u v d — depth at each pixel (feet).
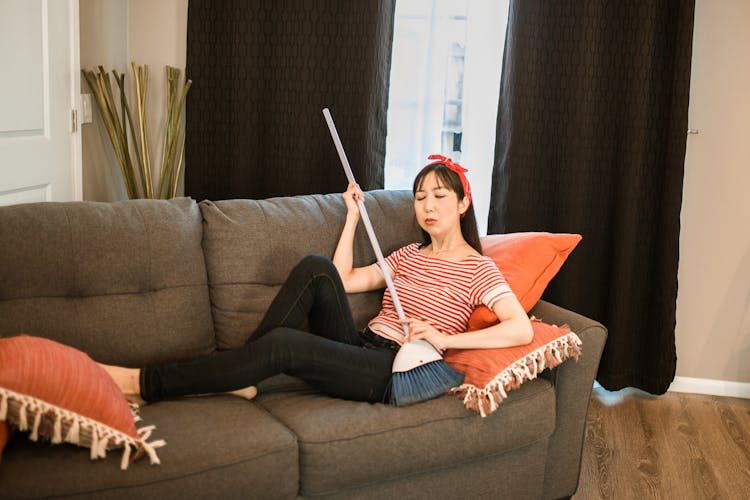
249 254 8.32
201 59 10.55
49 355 5.96
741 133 11.21
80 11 9.56
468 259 8.19
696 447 10.03
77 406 5.89
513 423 7.47
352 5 10.45
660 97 10.85
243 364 7.11
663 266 11.02
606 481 9.07
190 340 7.92
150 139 11.19
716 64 11.11
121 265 7.65
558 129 10.92
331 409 7.10
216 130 10.80
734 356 11.75
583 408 8.16
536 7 10.54
